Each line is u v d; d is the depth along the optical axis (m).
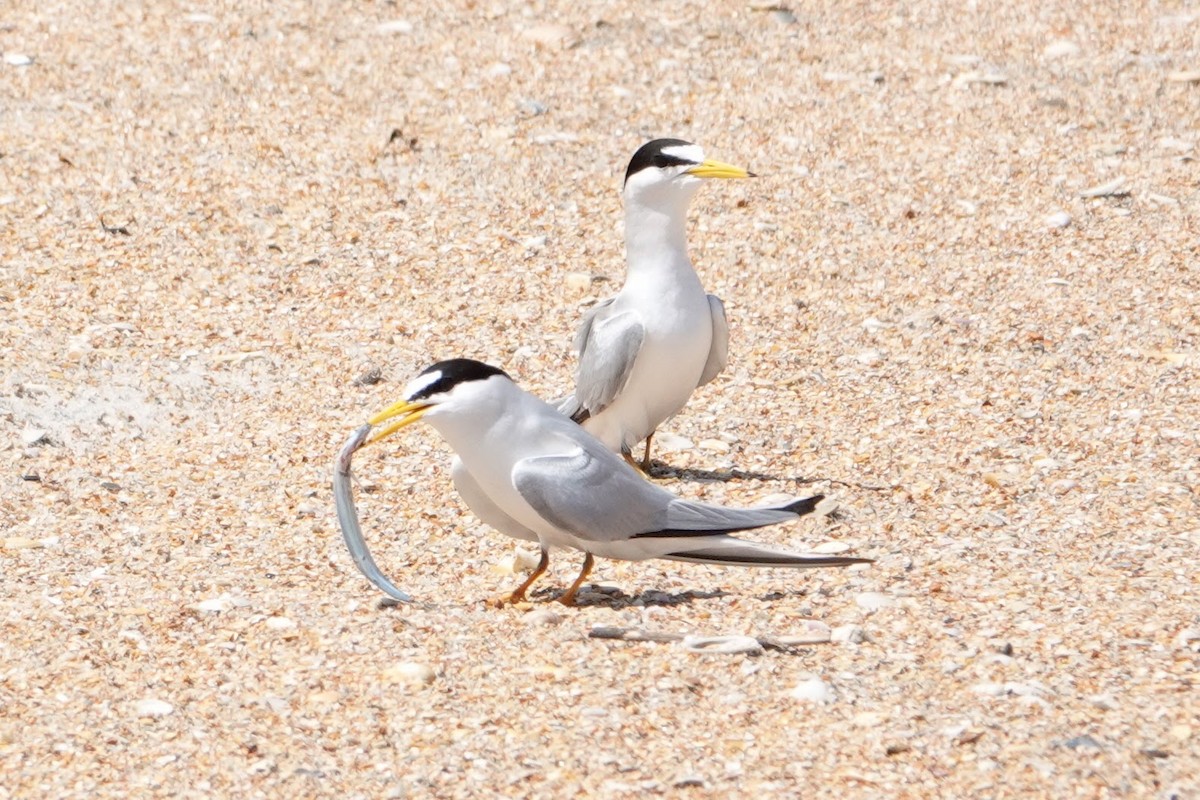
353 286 14.50
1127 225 15.49
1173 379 12.72
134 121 17.41
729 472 11.41
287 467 11.43
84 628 8.91
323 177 16.41
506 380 9.02
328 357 13.27
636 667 8.40
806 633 8.75
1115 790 7.12
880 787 7.20
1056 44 19.72
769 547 9.12
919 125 17.75
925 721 7.77
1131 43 19.77
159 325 13.73
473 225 15.62
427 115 17.86
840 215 15.82
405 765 7.47
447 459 11.66
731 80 18.88
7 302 13.94
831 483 11.18
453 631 8.85
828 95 18.50
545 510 8.88
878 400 12.58
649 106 18.20
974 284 14.52
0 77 18.27
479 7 20.86
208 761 7.52
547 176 16.58
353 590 9.48
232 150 16.86
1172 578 9.43
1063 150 17.09
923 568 9.73
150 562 9.88
